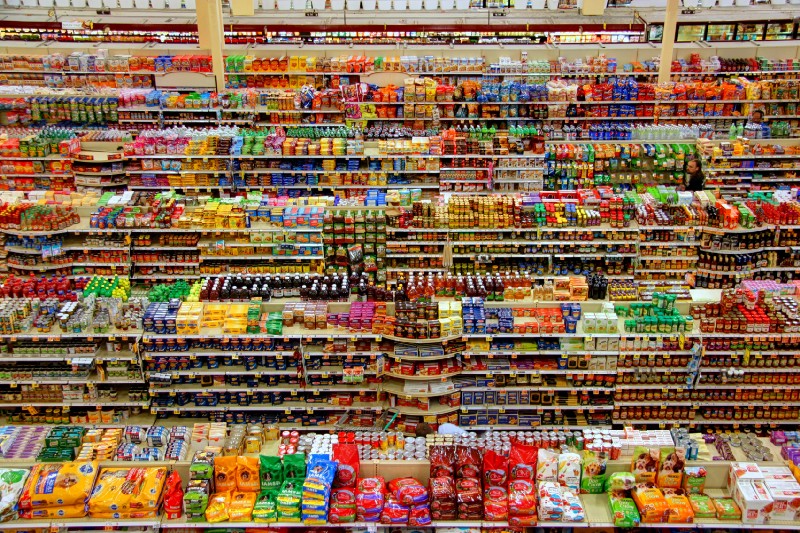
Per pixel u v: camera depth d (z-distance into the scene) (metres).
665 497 6.84
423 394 9.15
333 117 18.06
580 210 12.34
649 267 12.44
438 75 20.30
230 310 9.35
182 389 9.37
